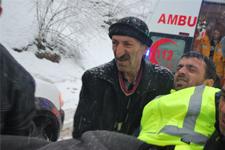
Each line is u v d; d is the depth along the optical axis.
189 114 2.49
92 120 3.51
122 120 3.53
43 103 6.09
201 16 8.22
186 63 3.17
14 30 13.60
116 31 3.43
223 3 8.06
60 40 14.45
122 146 2.37
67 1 14.94
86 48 15.53
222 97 2.32
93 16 16.52
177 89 3.20
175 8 8.45
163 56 8.39
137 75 3.54
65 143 2.31
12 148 2.45
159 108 2.57
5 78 2.58
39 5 14.12
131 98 3.53
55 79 12.63
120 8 18.48
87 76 3.57
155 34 8.51
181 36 8.32
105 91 3.51
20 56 12.97
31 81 2.78
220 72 7.64
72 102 11.09
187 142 2.40
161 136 2.43
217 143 2.37
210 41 8.05
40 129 5.94
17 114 2.67
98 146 2.23
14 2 14.16
